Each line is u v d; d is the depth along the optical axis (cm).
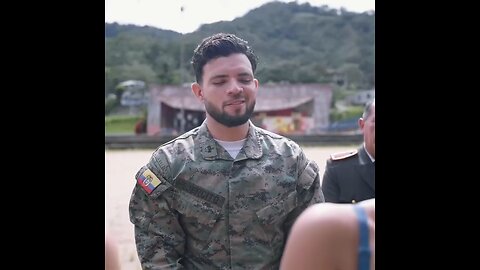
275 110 3578
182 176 232
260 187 231
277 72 5200
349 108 4009
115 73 4531
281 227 238
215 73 228
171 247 233
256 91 236
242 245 229
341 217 122
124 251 605
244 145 236
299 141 2511
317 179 247
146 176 237
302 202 242
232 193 229
